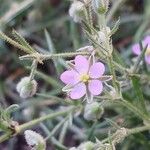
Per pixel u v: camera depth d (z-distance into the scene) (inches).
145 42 3.6
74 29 4.2
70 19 4.4
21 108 4.2
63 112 3.4
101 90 2.7
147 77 3.5
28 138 2.9
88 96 2.7
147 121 3.1
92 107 3.1
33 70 2.8
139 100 3.1
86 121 3.9
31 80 2.9
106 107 3.8
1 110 2.9
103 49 2.7
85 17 2.9
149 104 3.7
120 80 3.3
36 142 2.9
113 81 2.8
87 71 2.7
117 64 3.1
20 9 4.4
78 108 3.5
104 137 3.6
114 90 2.9
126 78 3.1
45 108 4.2
